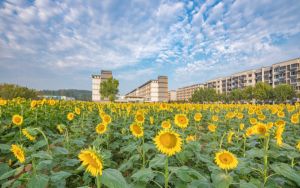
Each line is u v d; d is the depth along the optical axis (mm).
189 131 7434
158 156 3076
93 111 15695
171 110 14797
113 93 70750
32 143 5488
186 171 2748
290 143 5738
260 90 66375
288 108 13859
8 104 11125
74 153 4664
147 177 2637
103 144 5785
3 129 6215
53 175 2859
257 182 2918
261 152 3434
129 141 5344
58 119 9703
